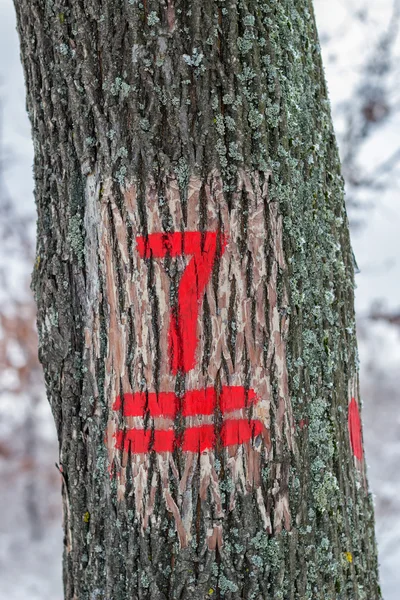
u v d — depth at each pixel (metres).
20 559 6.07
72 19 1.46
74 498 1.53
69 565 1.57
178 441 1.39
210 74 1.39
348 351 1.62
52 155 1.51
